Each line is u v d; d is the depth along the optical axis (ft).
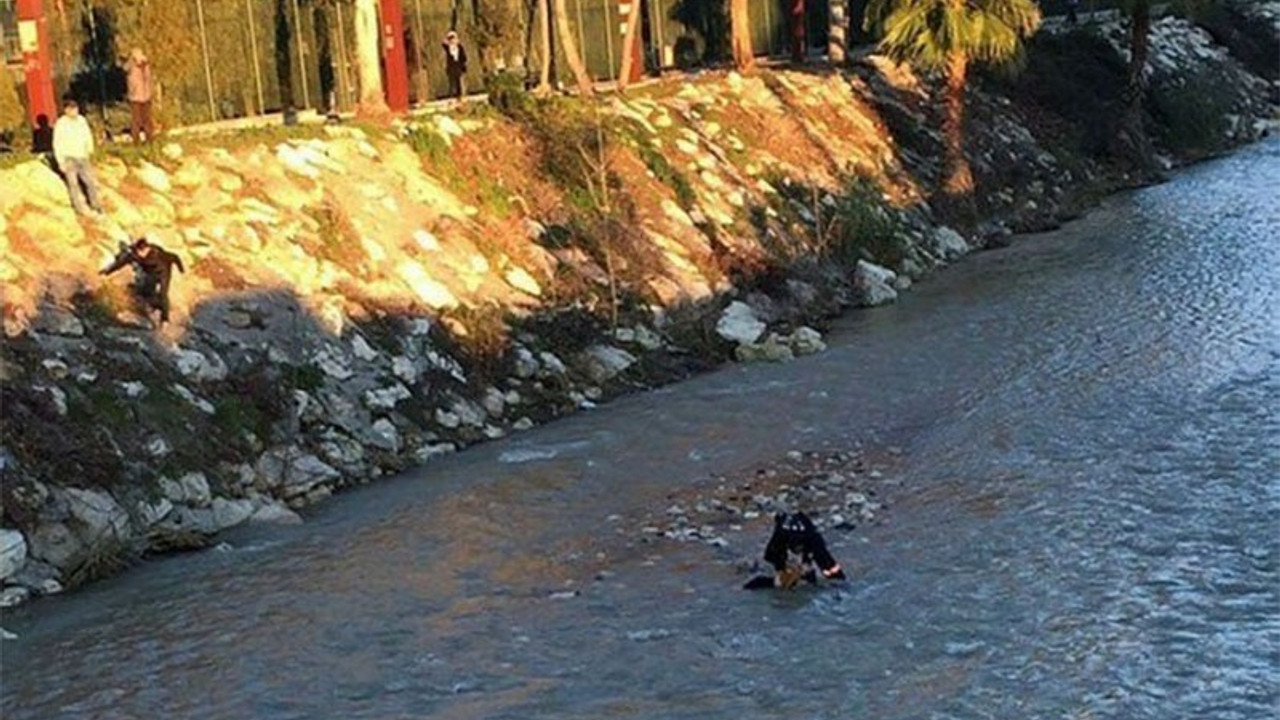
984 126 167.73
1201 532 65.16
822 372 99.86
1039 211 157.58
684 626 59.31
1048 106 184.03
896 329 111.14
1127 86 189.98
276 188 97.76
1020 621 57.36
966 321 111.24
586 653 57.31
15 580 67.77
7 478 70.23
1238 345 97.04
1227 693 50.52
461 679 55.72
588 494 77.51
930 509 71.15
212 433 79.87
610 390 97.96
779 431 86.69
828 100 154.40
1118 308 110.63
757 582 63.00
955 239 141.90
